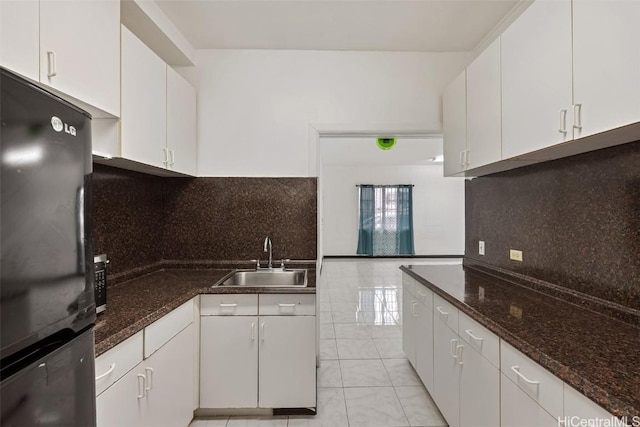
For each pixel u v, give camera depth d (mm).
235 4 2068
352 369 2695
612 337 1168
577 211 1621
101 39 1462
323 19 2240
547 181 1826
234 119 2688
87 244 873
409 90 2693
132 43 1726
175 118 2250
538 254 1911
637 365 950
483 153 1904
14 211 640
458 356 1682
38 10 1114
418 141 5688
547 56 1365
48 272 727
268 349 2039
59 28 1211
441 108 2695
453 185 9336
